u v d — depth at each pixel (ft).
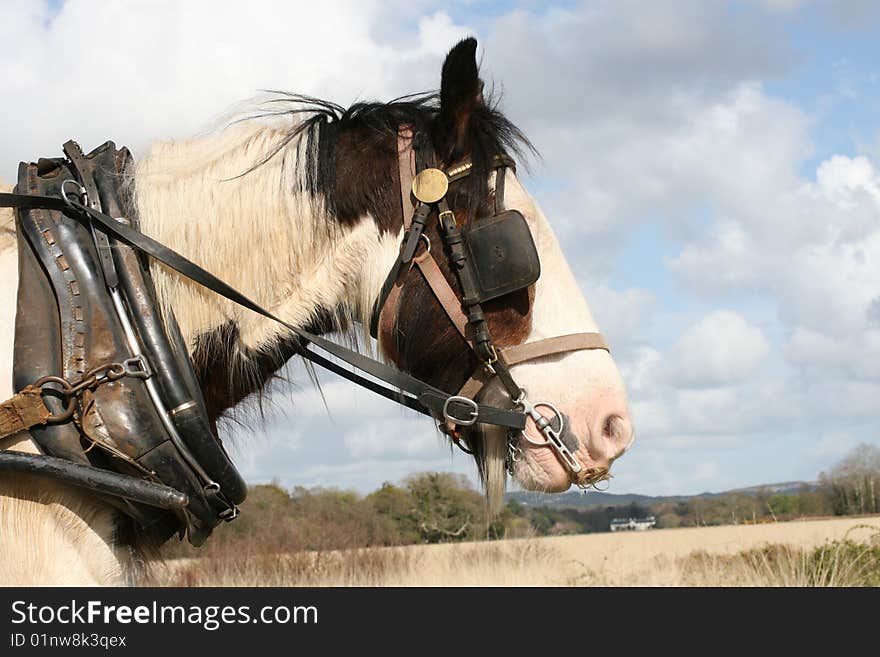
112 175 7.71
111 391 6.96
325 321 8.55
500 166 8.38
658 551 36.68
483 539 45.47
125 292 7.30
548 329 8.15
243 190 8.27
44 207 7.35
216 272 8.14
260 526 41.83
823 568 27.04
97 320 7.09
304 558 37.99
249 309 8.05
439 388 8.27
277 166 8.36
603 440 8.00
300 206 8.23
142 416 7.00
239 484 7.59
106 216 7.38
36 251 7.18
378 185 8.37
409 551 42.09
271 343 8.11
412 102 8.80
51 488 7.04
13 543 6.99
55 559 7.04
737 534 38.45
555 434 7.91
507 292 7.91
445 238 8.12
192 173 8.33
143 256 7.72
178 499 6.91
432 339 8.11
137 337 7.23
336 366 9.30
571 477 8.04
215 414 8.45
